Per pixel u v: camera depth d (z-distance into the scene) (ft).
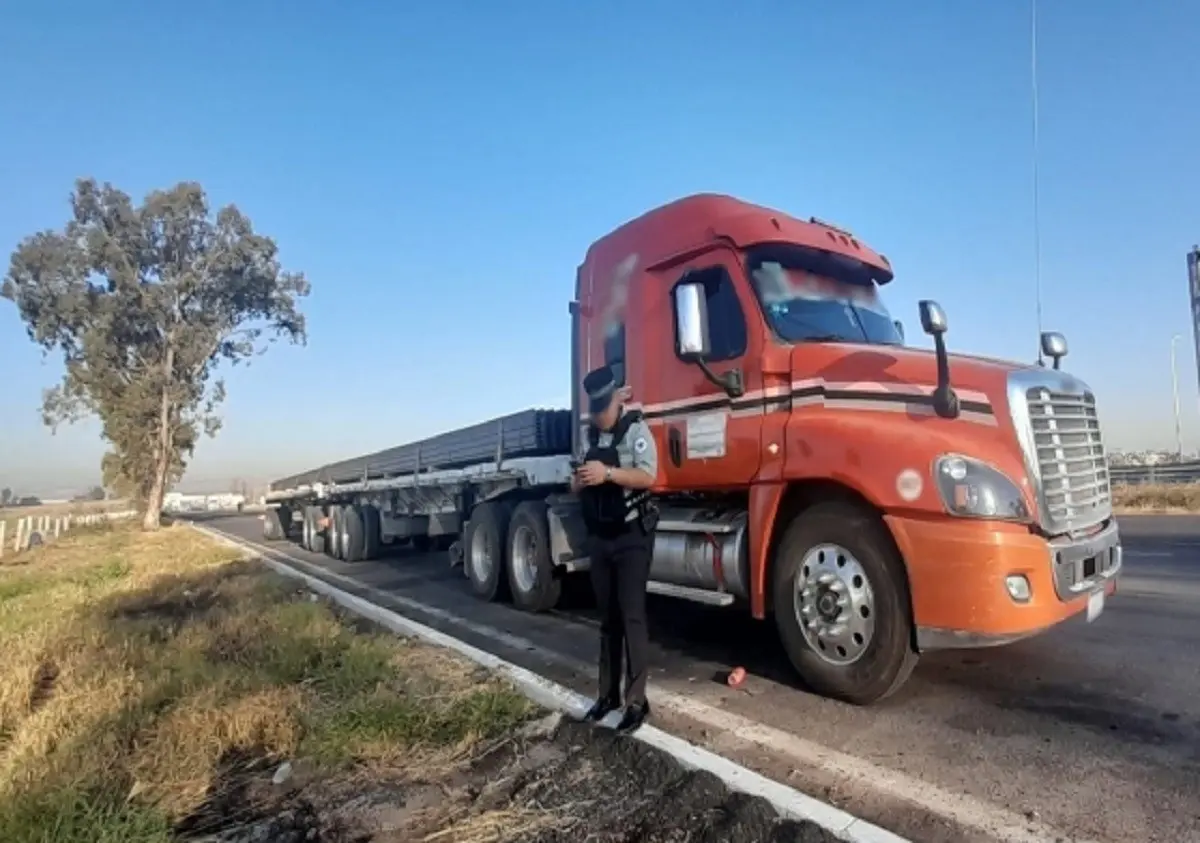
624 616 14.12
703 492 20.20
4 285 131.03
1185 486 71.10
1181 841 9.87
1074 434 15.58
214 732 14.38
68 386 134.82
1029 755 12.76
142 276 138.92
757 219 19.45
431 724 14.32
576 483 14.35
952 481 13.97
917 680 17.03
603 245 24.13
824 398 16.85
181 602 31.55
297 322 149.28
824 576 15.97
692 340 17.75
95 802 11.60
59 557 66.64
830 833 9.79
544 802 11.45
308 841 10.80
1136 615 22.67
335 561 51.47
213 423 144.05
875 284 21.74
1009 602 13.57
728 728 14.55
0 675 19.16
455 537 42.93
